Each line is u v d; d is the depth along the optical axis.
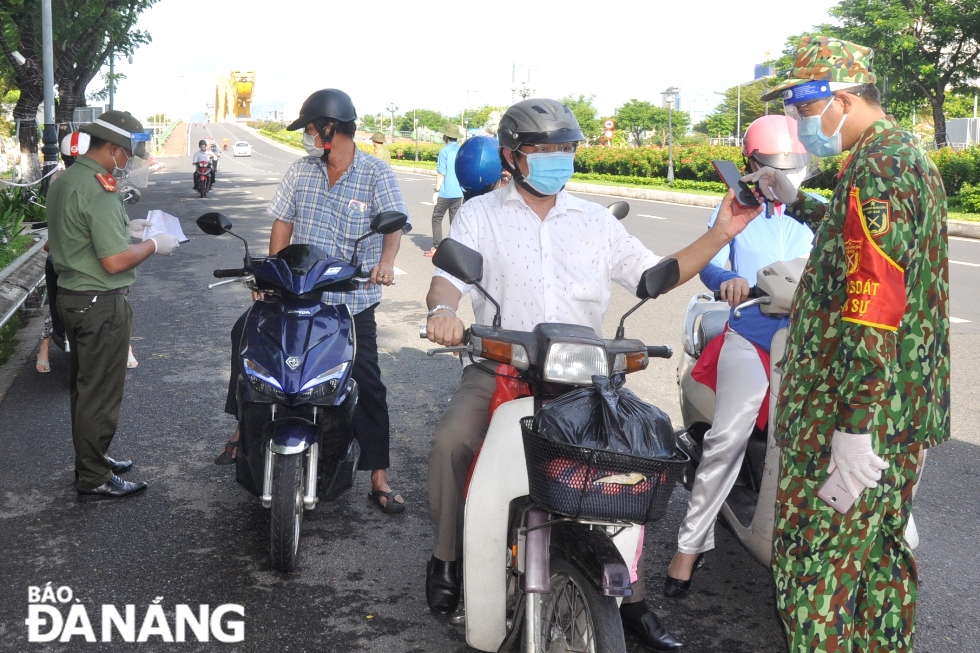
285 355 3.96
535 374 2.88
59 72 28.41
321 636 3.52
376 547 4.29
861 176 2.56
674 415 6.19
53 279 6.46
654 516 2.50
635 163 35.31
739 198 3.12
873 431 2.60
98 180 4.46
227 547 4.25
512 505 2.95
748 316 3.70
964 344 8.17
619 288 10.72
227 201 24.03
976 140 42.16
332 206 4.57
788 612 2.79
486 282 3.35
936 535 4.45
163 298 10.01
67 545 4.25
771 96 2.89
